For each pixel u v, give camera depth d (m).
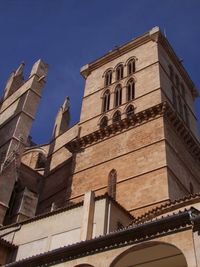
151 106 38.38
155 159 34.12
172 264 16.81
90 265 16.17
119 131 39.56
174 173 33.69
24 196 37.91
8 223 36.19
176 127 38.44
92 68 52.19
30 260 18.33
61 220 26.52
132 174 34.62
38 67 52.03
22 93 50.72
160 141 35.12
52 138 51.31
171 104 41.41
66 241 24.84
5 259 26.55
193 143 40.31
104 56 51.12
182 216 14.54
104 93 46.72
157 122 36.97
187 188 35.22
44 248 25.61
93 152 40.28
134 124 38.69
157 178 32.53
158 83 40.97
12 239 27.98
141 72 44.38
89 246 16.70
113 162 37.34
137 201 32.09
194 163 39.97
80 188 37.88
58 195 41.72
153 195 31.50
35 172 45.78
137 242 15.44
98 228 23.78
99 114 44.19
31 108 47.62
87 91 49.22
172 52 48.72
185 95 48.72
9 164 38.88
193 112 48.94
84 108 46.97
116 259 15.63
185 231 14.39
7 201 36.09
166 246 15.35
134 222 23.77
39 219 27.98
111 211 25.05
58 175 44.59
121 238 15.96
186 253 13.77
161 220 14.94
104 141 40.25
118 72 48.12
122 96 43.88
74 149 42.56
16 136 43.91
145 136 36.75
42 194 44.16
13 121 47.12
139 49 47.66
